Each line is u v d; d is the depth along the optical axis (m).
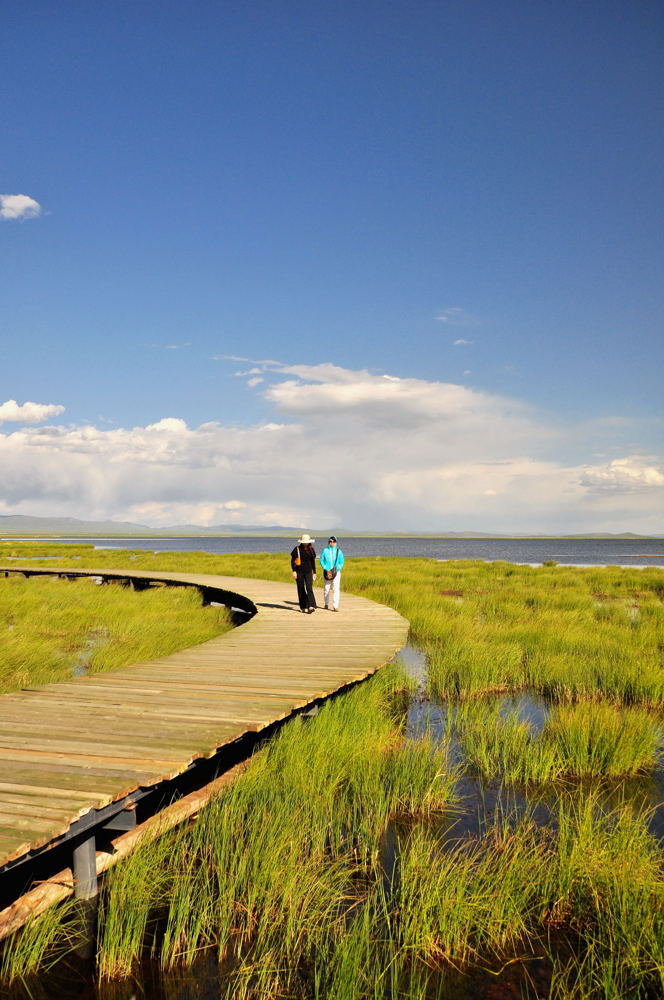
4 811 4.43
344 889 4.69
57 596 22.11
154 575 29.28
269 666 9.59
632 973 3.74
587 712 8.41
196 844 5.16
